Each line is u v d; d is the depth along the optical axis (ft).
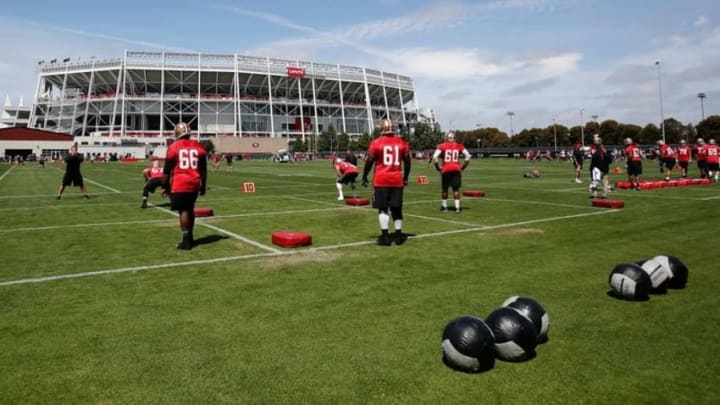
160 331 13.61
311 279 19.08
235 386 10.40
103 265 21.67
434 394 10.04
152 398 9.93
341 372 11.04
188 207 25.09
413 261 22.06
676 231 29.01
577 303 15.80
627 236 27.63
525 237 27.78
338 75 378.53
